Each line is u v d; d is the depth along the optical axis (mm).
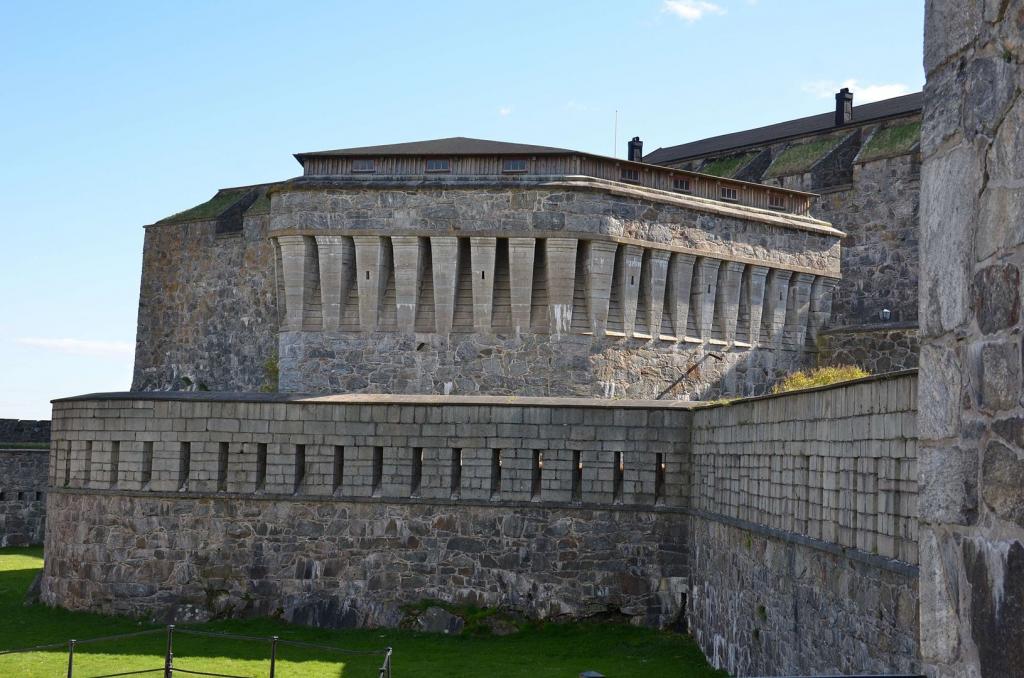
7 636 35094
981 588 6648
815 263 49750
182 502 37656
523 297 42906
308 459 36906
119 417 38688
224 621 36719
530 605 35000
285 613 36406
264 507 37062
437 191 43156
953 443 7039
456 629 34844
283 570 36750
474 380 43062
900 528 15961
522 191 42750
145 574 37781
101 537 38531
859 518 17781
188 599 37250
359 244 43562
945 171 7195
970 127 6875
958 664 6934
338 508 36594
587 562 34875
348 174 44312
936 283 7297
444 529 35875
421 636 34750
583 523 35031
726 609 28031
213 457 37562
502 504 35500
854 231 56531
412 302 43469
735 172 68500
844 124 64938
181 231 65125
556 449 35438
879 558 16656
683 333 45531
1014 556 6301
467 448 35938
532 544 35250
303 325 44156
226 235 62656
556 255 42688
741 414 26891
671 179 46031
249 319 60781
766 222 47844
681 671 28609
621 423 35062
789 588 22078
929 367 7387
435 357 43312
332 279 43812
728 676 27281
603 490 35062
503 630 34656
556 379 42688
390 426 36469
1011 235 6387
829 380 40781
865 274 56031
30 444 66062
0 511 61094
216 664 30859
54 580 39875
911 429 15445
